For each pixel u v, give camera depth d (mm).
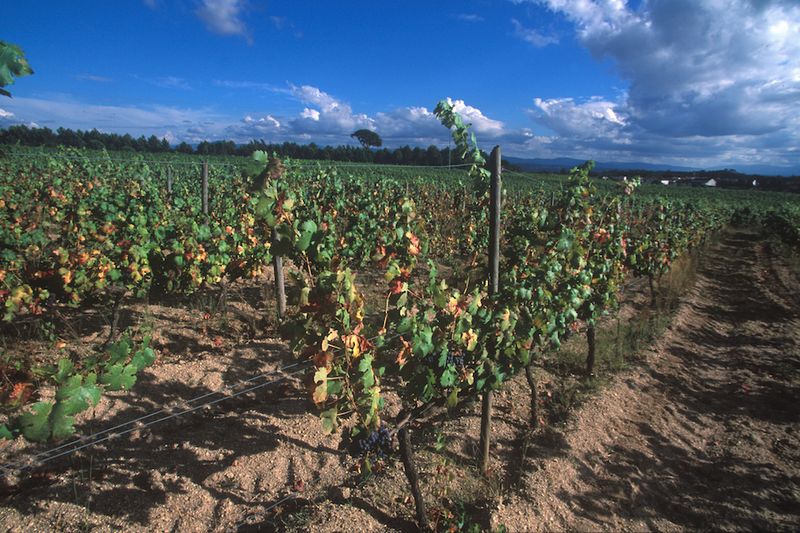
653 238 7273
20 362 3809
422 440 3441
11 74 1188
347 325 1989
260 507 2686
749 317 7234
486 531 2520
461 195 12406
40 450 3035
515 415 3900
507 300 2854
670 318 6758
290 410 3750
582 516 2754
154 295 5047
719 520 2824
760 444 3643
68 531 2412
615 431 3713
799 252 14117
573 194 4570
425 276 7973
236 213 6758
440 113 3561
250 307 6078
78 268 4223
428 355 2459
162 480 2852
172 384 3967
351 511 2629
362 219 7406
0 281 4051
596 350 5293
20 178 11492
